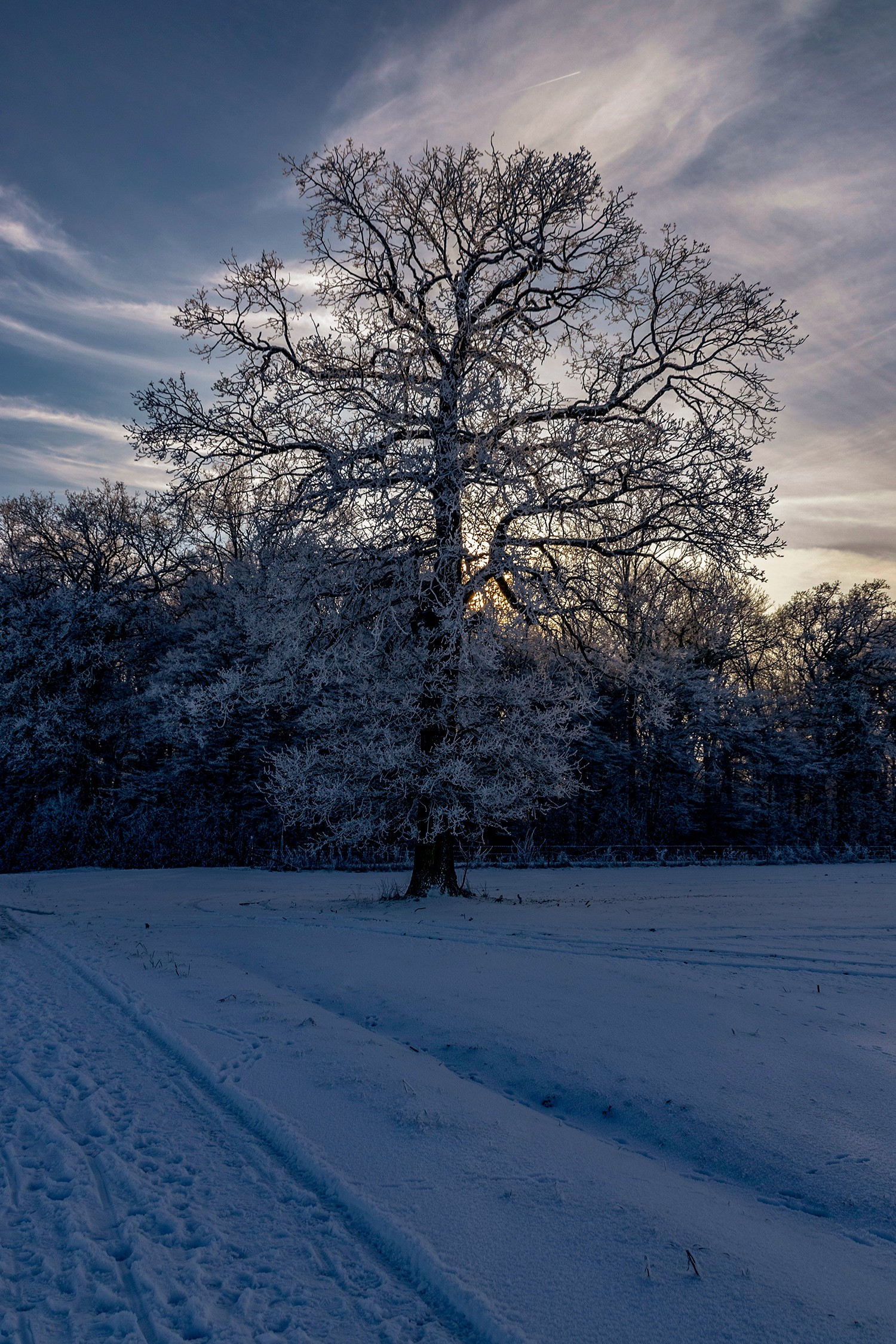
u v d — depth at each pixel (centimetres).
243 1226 359
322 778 1659
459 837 1819
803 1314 298
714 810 4575
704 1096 522
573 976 838
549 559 1714
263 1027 678
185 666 3231
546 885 2183
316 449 1684
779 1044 606
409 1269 326
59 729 3541
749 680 5425
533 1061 605
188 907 1727
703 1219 373
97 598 3681
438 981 841
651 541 1653
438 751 1582
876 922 1266
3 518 3994
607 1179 411
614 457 1617
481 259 1722
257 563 1800
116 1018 728
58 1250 337
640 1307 297
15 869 3089
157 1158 429
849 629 4991
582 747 3722
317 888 2159
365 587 1656
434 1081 555
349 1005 792
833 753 4950
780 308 1653
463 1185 394
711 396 1711
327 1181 398
